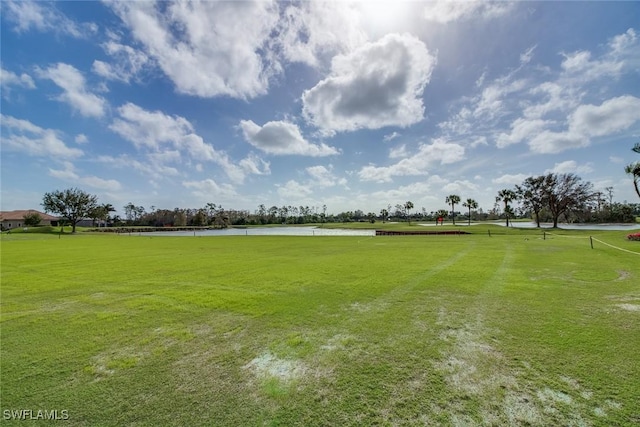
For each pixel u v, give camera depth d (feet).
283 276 27.73
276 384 9.67
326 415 8.11
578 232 95.14
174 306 18.72
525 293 20.04
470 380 9.63
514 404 8.35
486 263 32.99
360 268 31.40
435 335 13.38
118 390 9.46
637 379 9.41
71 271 31.76
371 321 15.39
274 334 13.96
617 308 16.49
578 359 10.78
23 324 15.72
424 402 8.56
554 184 139.44
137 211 327.26
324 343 12.82
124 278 27.73
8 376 10.39
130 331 14.61
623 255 36.32
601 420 7.62
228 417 8.08
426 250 47.80
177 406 8.59
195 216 279.28
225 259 40.57
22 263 38.19
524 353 11.37
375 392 9.11
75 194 171.12
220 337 13.73
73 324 15.66
